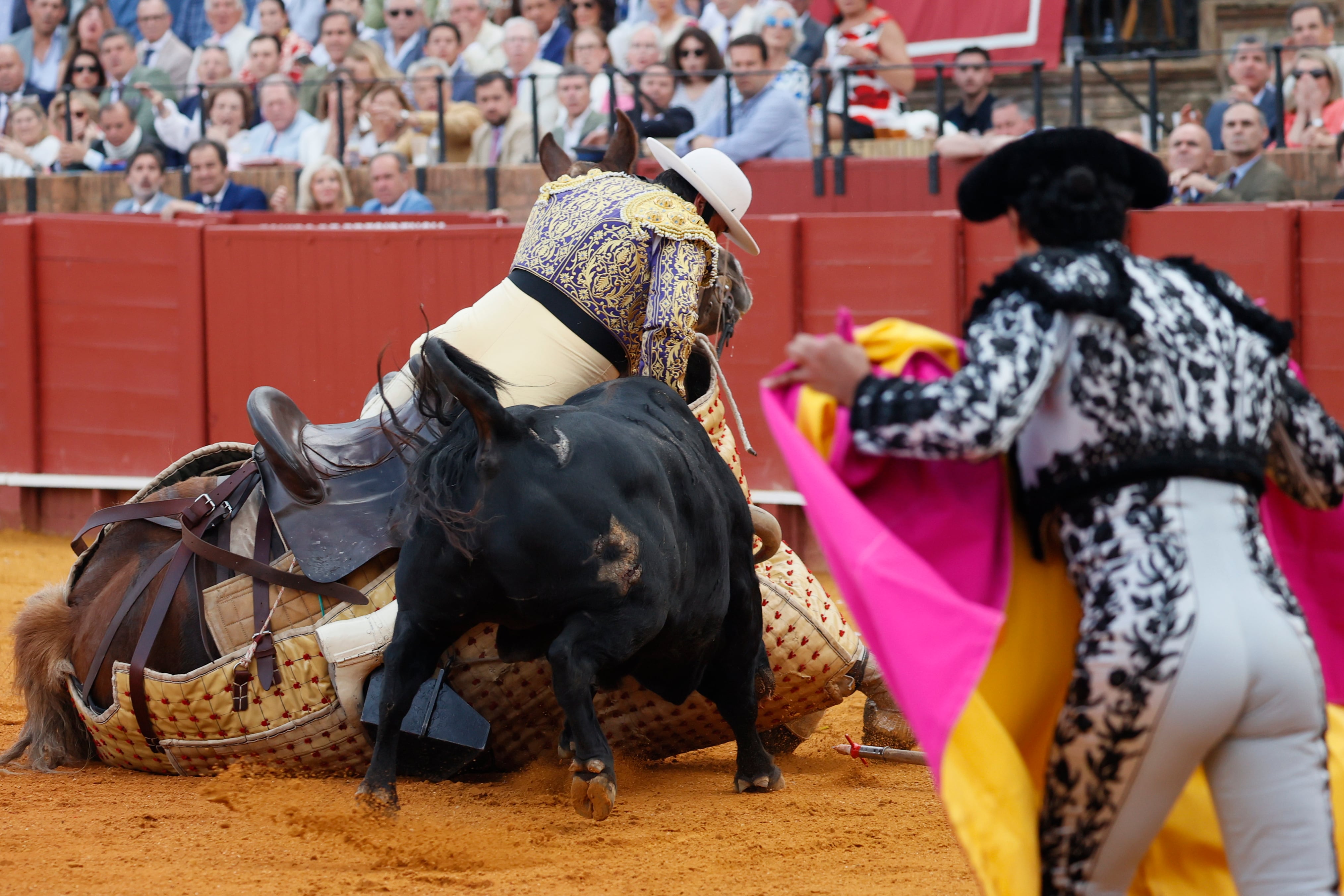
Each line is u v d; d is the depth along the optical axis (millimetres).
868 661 11094
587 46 26609
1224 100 24312
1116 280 5469
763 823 9109
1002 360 5301
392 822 8469
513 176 25156
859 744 11812
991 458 5625
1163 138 26078
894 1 27453
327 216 23391
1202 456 5398
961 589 5949
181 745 10109
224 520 10328
